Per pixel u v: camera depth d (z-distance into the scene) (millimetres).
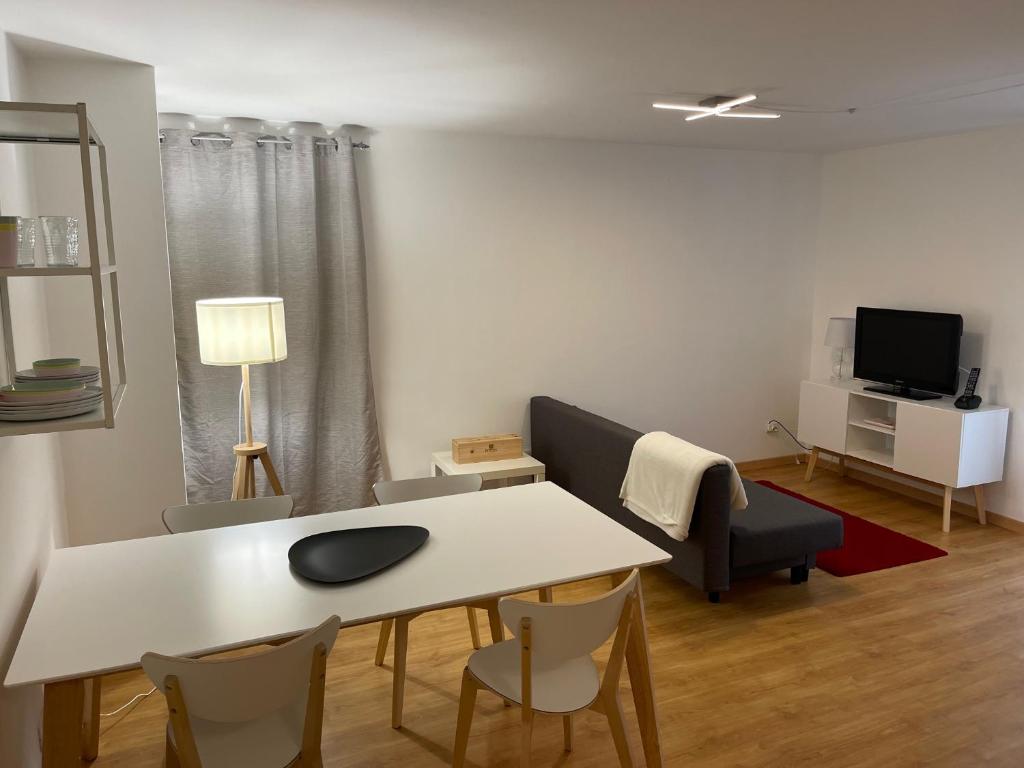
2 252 1780
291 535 2543
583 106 3809
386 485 3121
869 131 4625
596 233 5098
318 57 2885
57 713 1760
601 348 5242
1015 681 2965
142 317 3217
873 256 5402
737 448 5848
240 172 4066
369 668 3102
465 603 2100
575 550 2412
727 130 4562
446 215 4660
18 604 2121
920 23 2484
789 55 2871
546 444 4809
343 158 4285
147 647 1825
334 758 2529
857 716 2740
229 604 2043
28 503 2322
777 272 5766
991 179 4559
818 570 4035
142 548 2432
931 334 4766
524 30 2539
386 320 4613
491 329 4891
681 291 5441
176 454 3346
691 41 2674
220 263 4090
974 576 3943
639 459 3715
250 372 4168
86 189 1762
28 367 2559
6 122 1877
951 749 2549
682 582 3918
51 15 2383
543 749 2572
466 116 4070
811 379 6027
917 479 5145
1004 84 3361
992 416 4480
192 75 3182
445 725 2713
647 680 2371
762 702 2834
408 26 2498
